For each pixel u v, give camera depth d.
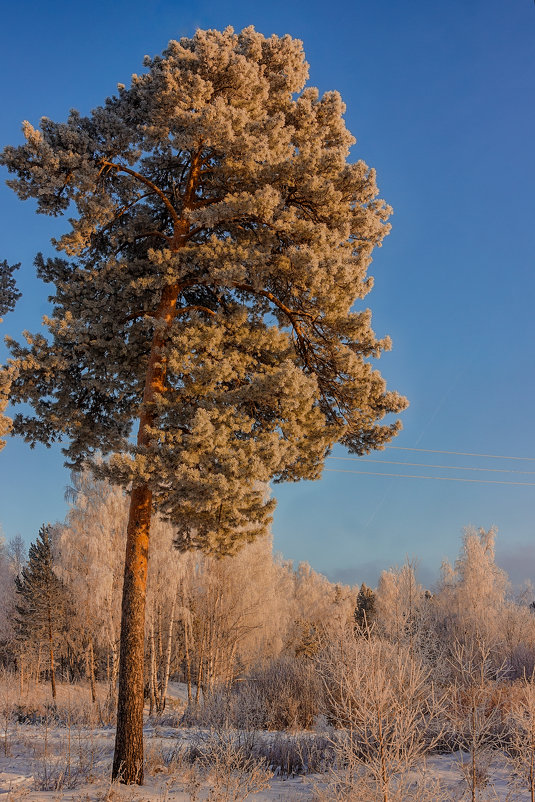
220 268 11.07
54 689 31.14
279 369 10.21
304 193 12.04
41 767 9.86
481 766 7.45
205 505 9.82
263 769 9.56
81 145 11.20
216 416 10.12
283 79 12.88
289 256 11.34
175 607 31.08
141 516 10.62
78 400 13.20
